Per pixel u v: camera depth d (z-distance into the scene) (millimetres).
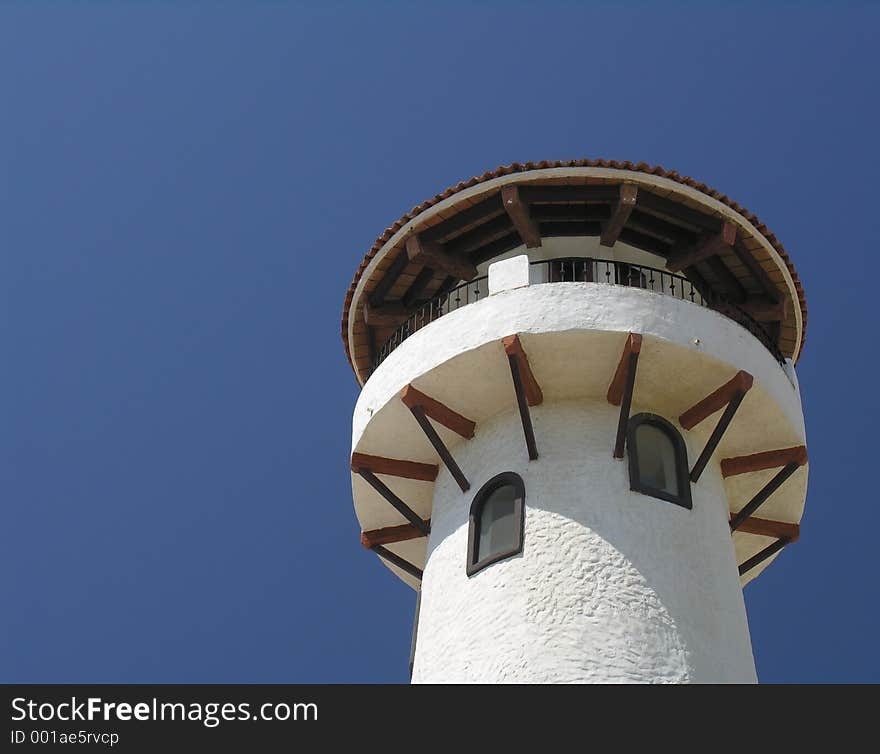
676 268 22969
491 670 18609
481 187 22203
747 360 21047
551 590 19141
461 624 19531
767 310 23766
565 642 18547
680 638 18875
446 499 21766
